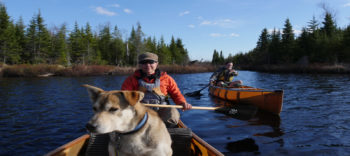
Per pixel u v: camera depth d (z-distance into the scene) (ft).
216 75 36.63
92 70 96.89
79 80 68.74
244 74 103.91
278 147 14.12
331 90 39.86
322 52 127.95
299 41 151.23
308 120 20.45
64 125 19.54
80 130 18.15
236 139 15.56
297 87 45.65
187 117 21.88
